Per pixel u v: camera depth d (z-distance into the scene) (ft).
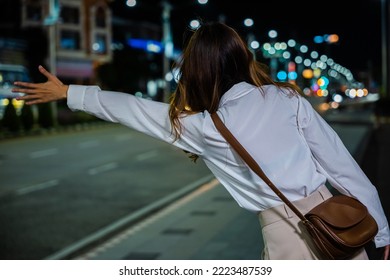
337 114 150.00
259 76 7.96
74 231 27.89
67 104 7.97
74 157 60.39
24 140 83.20
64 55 189.47
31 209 33.27
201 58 7.76
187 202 33.88
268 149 7.44
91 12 197.26
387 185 28.86
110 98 7.91
